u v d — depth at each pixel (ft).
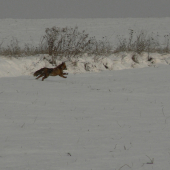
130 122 88.28
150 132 78.28
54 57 247.29
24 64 226.38
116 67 257.75
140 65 271.28
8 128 78.74
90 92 138.92
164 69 239.71
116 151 63.41
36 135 73.56
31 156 59.52
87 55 265.34
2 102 110.42
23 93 129.49
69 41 266.98
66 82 172.86
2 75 202.18
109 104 113.80
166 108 108.27
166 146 66.69
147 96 133.28
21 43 380.37
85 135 74.74
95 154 61.41
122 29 512.22
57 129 79.36
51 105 108.58
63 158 58.80
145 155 60.85
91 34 455.63
